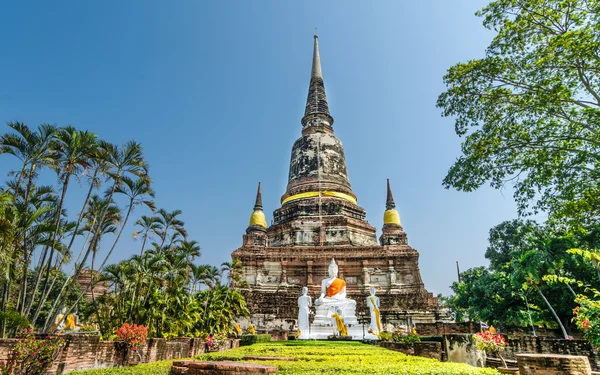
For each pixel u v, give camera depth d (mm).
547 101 18984
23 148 19469
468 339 15703
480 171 22031
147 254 28000
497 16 19969
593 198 20141
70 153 20453
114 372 9516
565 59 18703
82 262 22688
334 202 56062
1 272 17344
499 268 54969
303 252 50156
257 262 49688
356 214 58062
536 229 40188
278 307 45250
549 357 10438
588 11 18062
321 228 53312
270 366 8195
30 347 14367
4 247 16547
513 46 19938
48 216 22703
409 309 44188
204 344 27547
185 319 30141
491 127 21484
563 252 37062
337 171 60594
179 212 34938
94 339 17281
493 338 15734
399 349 21688
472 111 21875
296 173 61469
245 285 44906
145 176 24953
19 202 20078
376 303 38125
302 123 68562
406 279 47625
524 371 10742
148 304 27031
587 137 20547
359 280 48531
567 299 39781
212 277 38375
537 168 21312
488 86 21203
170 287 29719
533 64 19469
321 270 49125
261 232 56281
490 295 47281
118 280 27109
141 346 20109
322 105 68312
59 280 39000
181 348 24047
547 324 45812
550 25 19141
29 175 19969
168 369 10070
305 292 38875
